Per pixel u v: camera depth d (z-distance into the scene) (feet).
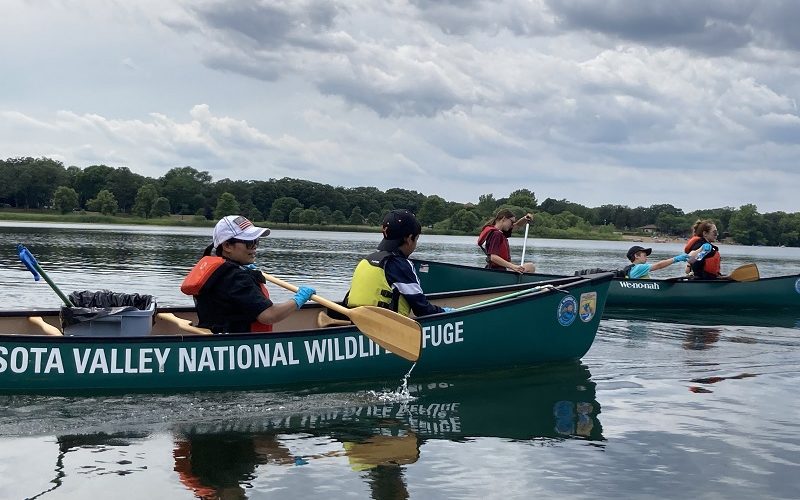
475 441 14.58
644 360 23.21
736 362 23.07
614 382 19.99
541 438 14.84
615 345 25.99
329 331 18.51
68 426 14.74
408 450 13.92
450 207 312.50
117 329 18.13
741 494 12.04
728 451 14.15
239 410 16.28
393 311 18.35
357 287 19.27
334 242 140.97
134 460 12.96
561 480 12.52
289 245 118.42
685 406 17.49
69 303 18.40
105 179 347.97
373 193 352.69
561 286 21.83
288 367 18.04
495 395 18.37
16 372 16.34
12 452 13.21
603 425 15.85
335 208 343.87
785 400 18.17
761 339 28.07
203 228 251.60
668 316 35.19
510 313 20.88
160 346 16.93
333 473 12.59
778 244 274.36
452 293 23.94
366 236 220.02
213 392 17.44
